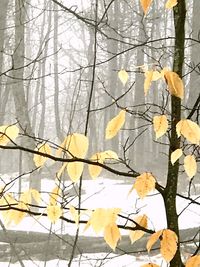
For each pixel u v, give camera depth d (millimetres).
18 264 7316
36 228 8125
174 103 1749
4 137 1603
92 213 1457
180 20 1767
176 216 1721
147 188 1536
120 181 18016
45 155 1585
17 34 10656
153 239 1438
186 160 1627
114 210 1465
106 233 1461
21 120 10359
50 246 7574
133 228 1651
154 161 23094
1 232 7926
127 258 7355
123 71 1792
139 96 21812
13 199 1693
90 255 7496
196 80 15875
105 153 1745
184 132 1505
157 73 1588
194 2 17266
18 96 10438
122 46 21922
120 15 18281
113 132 1557
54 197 1685
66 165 1645
